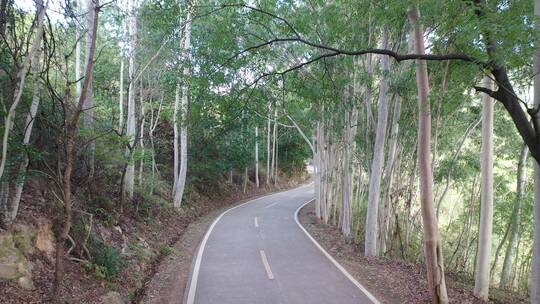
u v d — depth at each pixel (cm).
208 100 1005
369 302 873
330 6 1277
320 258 1295
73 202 964
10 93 652
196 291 926
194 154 2672
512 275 2352
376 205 1398
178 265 1181
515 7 612
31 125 698
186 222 2019
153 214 1683
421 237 1823
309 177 6094
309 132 2784
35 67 658
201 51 1029
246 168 3469
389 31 1293
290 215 2412
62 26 736
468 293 1201
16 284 645
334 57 1382
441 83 1170
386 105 1362
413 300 941
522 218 1841
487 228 1165
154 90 1997
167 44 1592
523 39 586
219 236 1669
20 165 690
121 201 1344
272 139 4528
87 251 876
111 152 1262
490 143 1150
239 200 3297
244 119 1054
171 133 2633
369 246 1397
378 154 1382
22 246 729
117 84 2197
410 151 1655
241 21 1047
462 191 2322
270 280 1025
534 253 759
